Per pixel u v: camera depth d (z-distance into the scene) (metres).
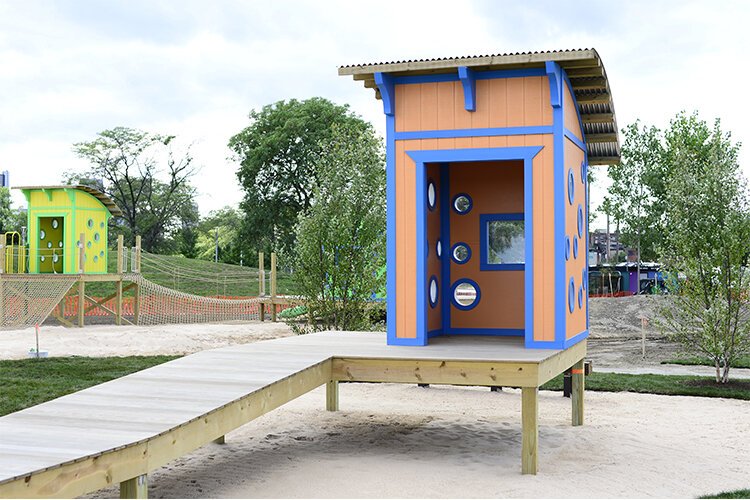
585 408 12.28
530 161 9.42
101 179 65.69
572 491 7.32
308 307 16.56
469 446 9.46
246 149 55.50
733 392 13.62
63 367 15.41
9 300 24.89
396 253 9.92
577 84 10.14
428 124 9.81
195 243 77.56
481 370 8.42
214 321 29.81
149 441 5.90
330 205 16.47
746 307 15.38
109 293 36.00
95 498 7.27
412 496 7.09
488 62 9.23
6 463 5.12
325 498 7.01
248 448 9.28
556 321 9.30
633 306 28.66
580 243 10.83
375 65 9.58
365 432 10.28
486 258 11.38
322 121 53.59
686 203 15.63
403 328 9.90
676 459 8.82
